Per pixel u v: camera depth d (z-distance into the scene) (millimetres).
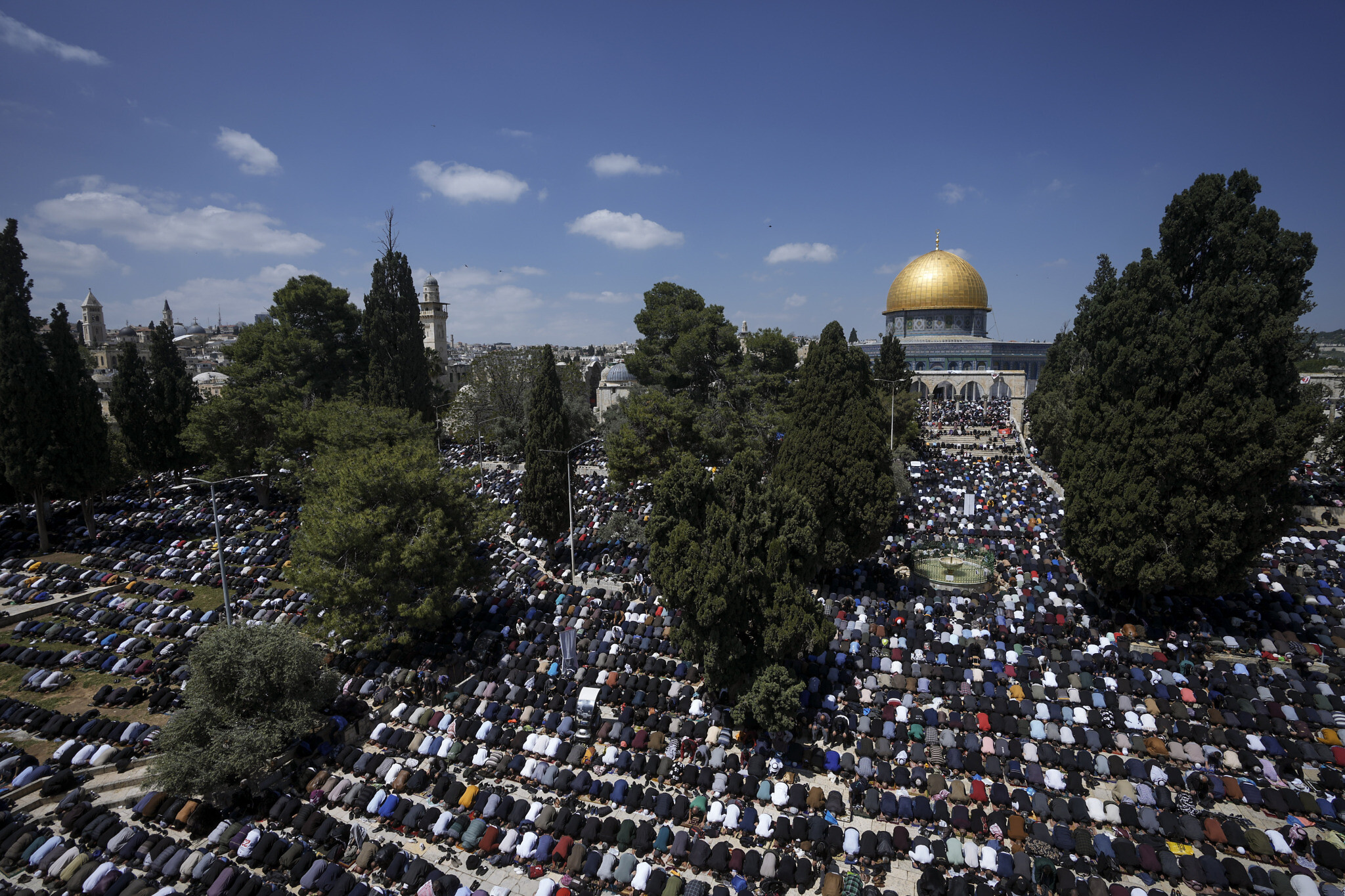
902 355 82562
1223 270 33344
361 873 20141
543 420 47688
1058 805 21766
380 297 69625
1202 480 32188
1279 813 22016
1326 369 96000
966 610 36188
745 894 19234
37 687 30562
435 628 34812
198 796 23469
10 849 19984
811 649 30188
